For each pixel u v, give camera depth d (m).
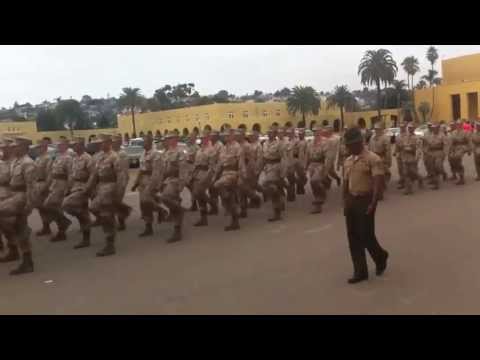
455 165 15.69
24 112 121.44
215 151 11.04
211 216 12.41
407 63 86.75
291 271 7.20
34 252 9.66
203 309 5.87
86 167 9.74
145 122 78.38
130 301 6.35
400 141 14.46
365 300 5.86
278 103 71.19
